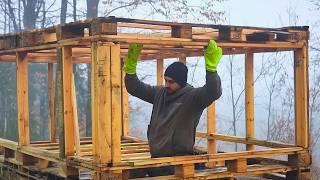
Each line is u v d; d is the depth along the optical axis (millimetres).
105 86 5680
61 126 6352
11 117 19531
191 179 6156
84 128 20594
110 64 5707
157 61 10227
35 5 21750
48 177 6840
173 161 6000
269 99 23422
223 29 6641
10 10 22375
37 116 20500
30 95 20375
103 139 5680
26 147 7516
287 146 7402
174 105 6176
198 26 6395
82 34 6258
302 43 7336
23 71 7656
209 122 8945
